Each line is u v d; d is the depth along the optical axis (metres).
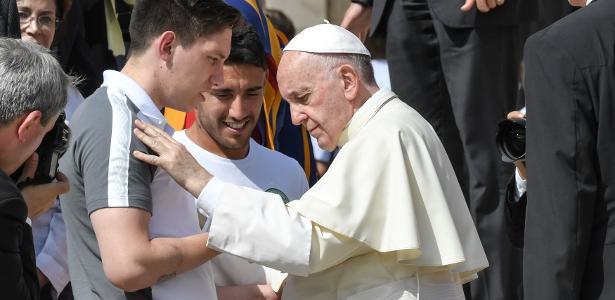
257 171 18.86
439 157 16.56
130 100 15.41
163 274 15.08
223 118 18.34
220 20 15.62
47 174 15.13
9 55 14.36
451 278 16.50
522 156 18.12
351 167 16.02
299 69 16.67
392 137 16.16
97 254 15.35
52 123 14.69
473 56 22.55
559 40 16.73
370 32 23.86
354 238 15.72
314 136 16.92
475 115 22.61
